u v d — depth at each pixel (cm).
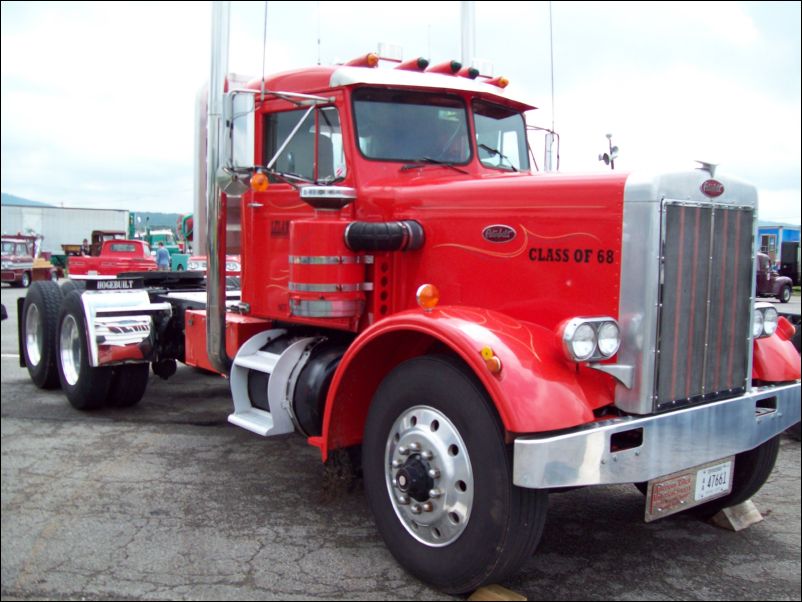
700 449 324
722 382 343
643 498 441
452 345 308
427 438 321
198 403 680
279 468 492
